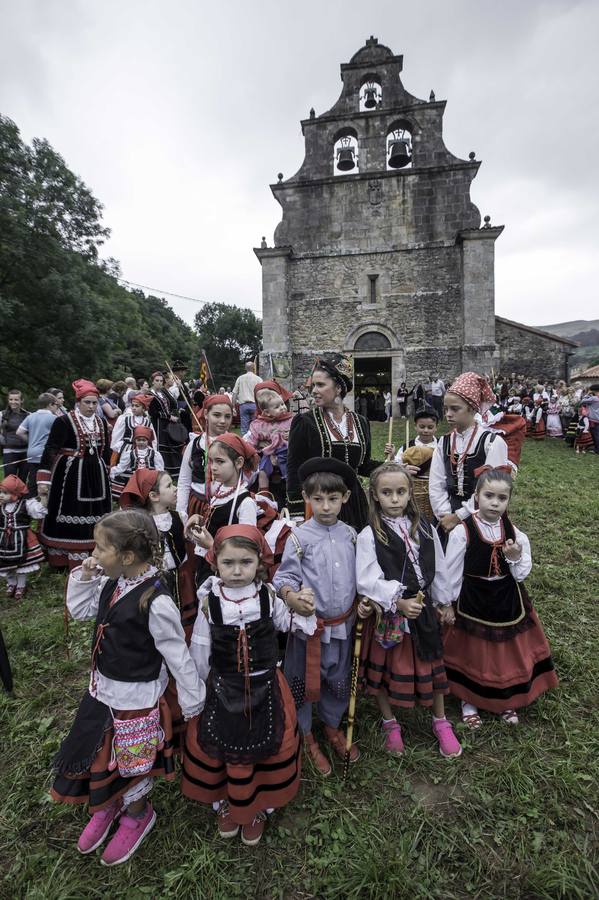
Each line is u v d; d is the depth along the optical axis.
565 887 1.71
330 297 18.02
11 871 1.87
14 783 2.27
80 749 1.83
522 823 1.99
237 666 1.89
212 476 2.71
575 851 1.87
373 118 17.72
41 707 2.80
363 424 2.88
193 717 1.97
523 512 6.14
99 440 4.63
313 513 2.34
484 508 2.52
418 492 3.63
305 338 18.20
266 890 1.79
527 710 2.61
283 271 17.86
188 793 1.93
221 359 55.50
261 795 1.91
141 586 1.88
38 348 16.70
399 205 17.50
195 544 2.83
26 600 4.18
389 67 17.53
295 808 2.10
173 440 7.40
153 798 2.16
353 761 2.32
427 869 1.82
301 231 18.09
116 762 1.83
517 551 2.44
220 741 1.87
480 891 1.75
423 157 17.44
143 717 1.84
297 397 8.07
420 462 3.62
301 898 1.76
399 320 17.64
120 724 1.81
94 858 1.92
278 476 3.88
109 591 1.94
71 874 1.85
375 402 19.67
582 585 4.04
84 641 3.46
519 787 2.13
